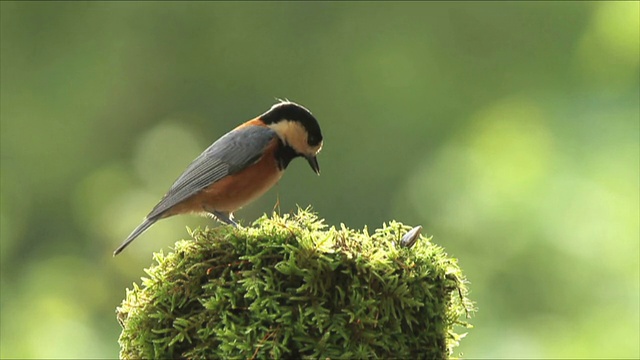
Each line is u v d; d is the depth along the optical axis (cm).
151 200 2130
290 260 596
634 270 1300
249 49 2222
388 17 2181
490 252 1387
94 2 2208
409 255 622
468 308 644
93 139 2206
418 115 2130
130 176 2183
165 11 2205
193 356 610
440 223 1497
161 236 1895
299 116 825
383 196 2106
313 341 591
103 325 1744
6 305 1772
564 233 1338
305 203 2089
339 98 2183
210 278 623
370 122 2153
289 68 2214
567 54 2036
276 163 823
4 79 2195
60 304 1761
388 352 600
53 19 2209
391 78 2170
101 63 2208
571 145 1434
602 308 1305
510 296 1362
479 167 1496
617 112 1437
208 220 1878
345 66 2192
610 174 1353
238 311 605
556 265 1348
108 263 1969
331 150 2148
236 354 593
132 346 636
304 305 593
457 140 1900
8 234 2062
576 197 1350
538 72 2080
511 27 2102
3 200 2117
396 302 604
